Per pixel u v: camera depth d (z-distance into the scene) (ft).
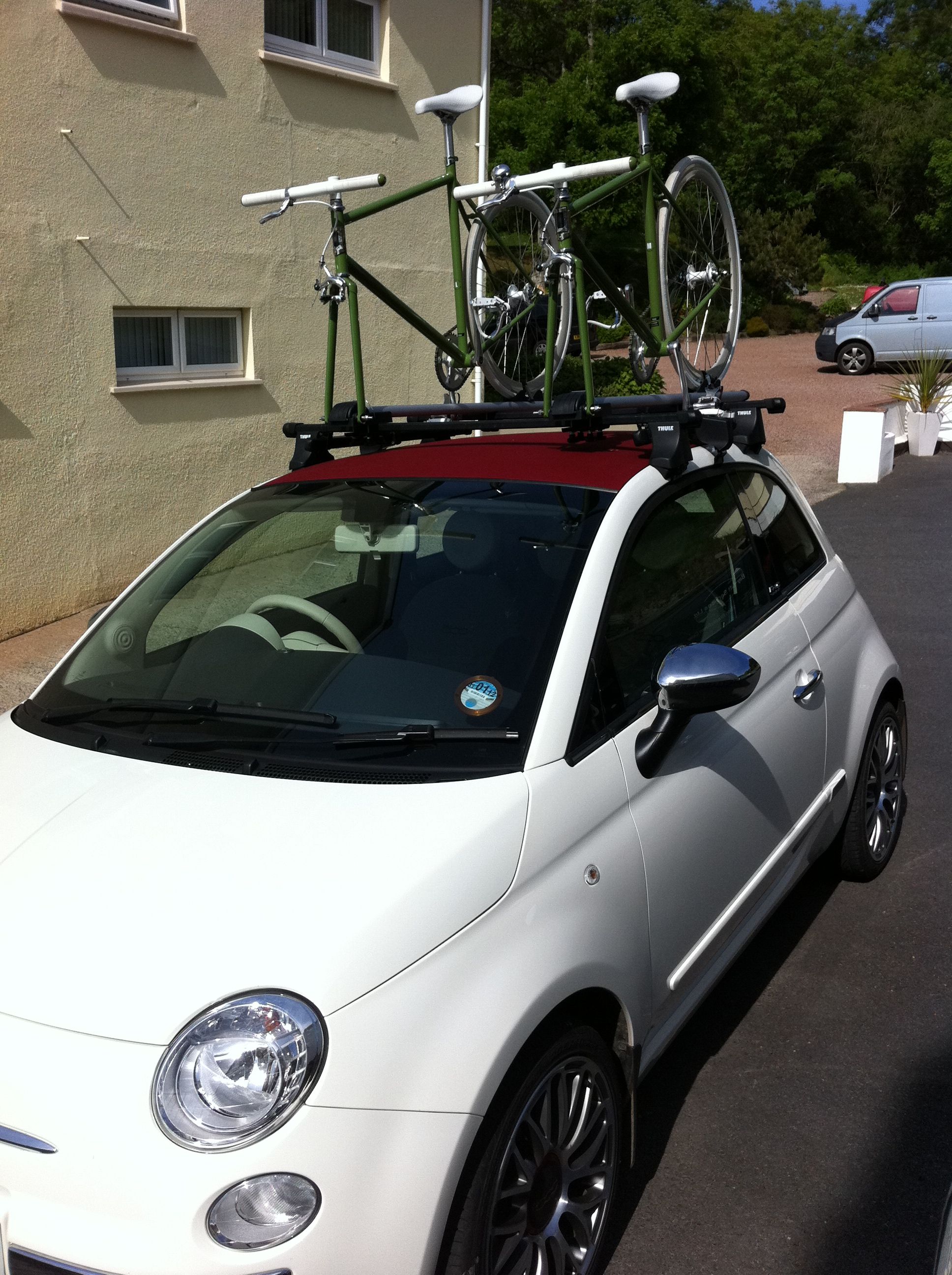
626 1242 8.81
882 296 77.82
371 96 31.94
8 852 7.81
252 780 8.19
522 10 110.11
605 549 9.52
